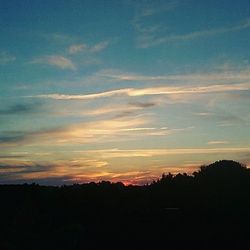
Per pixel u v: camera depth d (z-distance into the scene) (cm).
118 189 5019
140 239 3022
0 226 3612
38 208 4347
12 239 3234
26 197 4653
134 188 5022
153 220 3566
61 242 3186
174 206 4125
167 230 3186
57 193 4906
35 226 3725
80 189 4972
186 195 4428
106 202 4531
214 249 2658
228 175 4741
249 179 4562
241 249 2600
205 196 4259
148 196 4600
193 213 3688
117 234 3212
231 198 4038
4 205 4325
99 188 5031
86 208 4334
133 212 3950
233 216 3441
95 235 3262
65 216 4097
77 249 2994
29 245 3097
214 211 3675
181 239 2923
